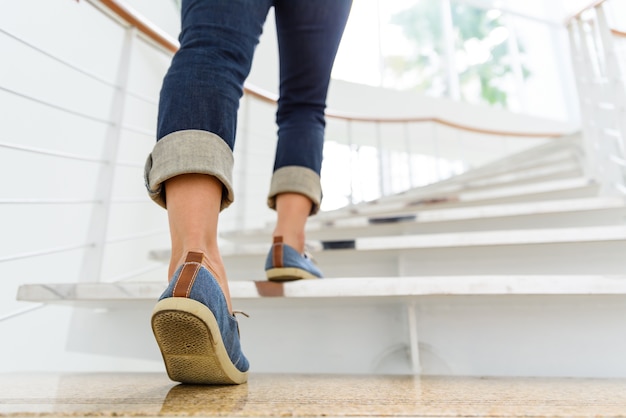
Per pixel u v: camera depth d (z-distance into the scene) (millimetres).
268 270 885
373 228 1549
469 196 1811
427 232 1531
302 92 910
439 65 4660
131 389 605
